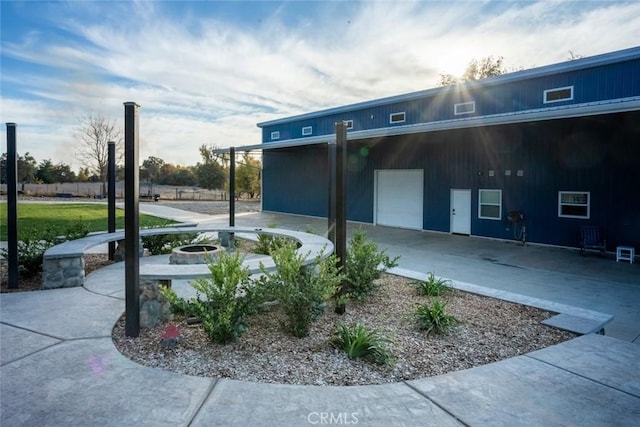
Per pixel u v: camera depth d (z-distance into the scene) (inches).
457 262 331.3
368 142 566.6
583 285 257.4
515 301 187.8
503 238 454.0
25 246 231.8
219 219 665.0
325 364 120.6
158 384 105.0
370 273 193.0
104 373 110.9
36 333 140.3
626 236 363.9
